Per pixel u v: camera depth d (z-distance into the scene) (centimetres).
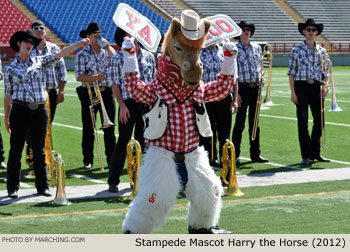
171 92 539
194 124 549
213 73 977
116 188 871
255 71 1085
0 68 1105
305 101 1094
